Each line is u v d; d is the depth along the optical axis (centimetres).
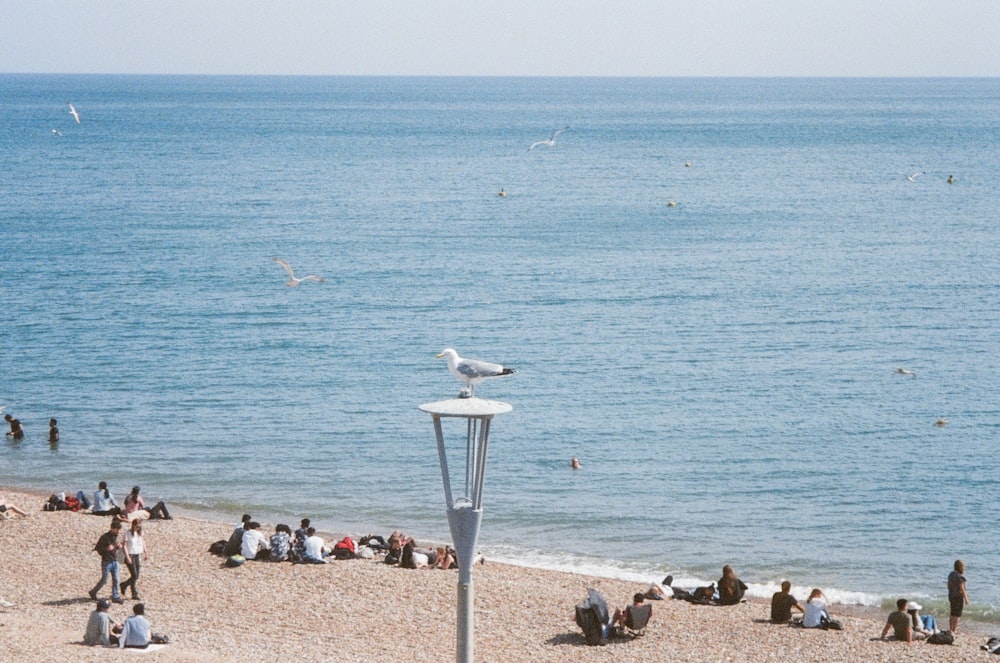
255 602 3912
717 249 13775
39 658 3047
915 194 19488
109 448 6588
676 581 4628
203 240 14325
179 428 6994
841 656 3506
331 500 5781
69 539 4569
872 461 6450
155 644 3350
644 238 14675
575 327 9744
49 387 7850
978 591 4697
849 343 9231
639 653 3534
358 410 7400
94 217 16250
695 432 6962
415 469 6291
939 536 5350
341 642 3547
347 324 9838
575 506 5675
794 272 12256
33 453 6475
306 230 15288
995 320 10056
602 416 7288
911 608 3747
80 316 10000
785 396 7769
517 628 3753
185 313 10188
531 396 7731
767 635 3691
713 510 5656
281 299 10806
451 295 11025
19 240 14062
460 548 2712
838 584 4744
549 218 16600
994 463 6444
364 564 4375
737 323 9906
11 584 4019
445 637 3628
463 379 2714
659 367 8481
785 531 5378
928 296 11006
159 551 4447
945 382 8144
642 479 6112
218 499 5762
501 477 6119
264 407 7456
